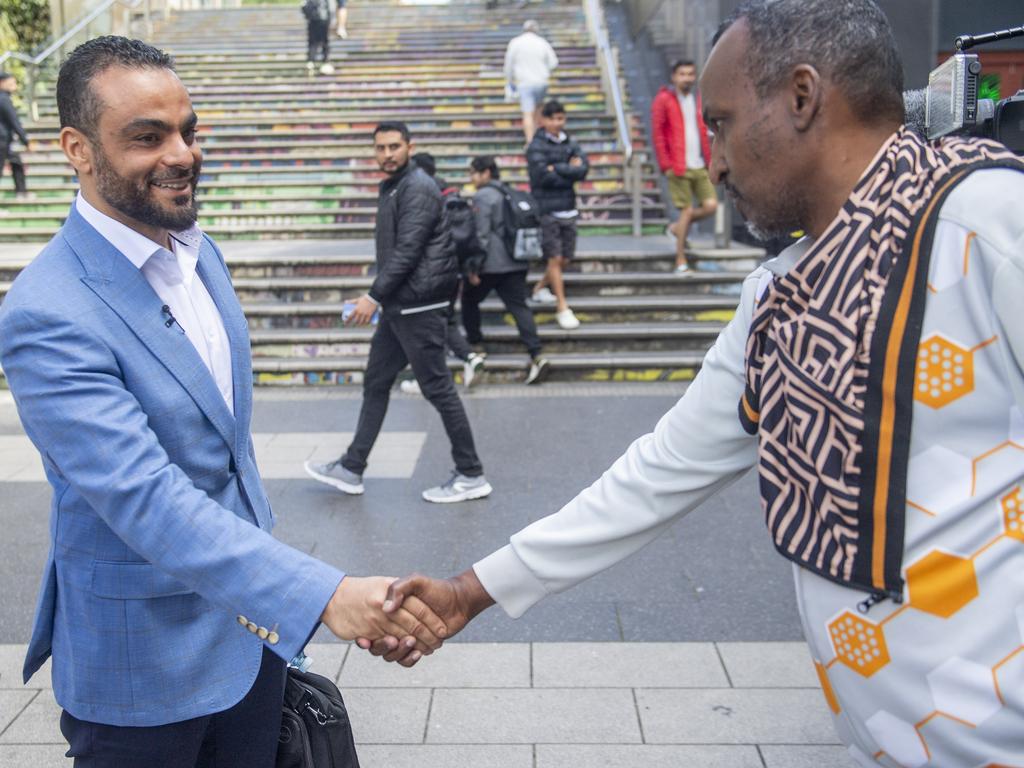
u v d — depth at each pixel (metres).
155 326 1.98
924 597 1.40
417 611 1.91
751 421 1.66
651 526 1.89
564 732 3.31
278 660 2.26
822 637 1.52
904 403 1.39
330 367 8.75
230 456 2.11
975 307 1.36
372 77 15.91
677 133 9.66
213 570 1.85
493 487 5.97
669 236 11.98
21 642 4.04
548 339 9.02
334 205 12.84
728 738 3.25
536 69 12.87
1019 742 1.39
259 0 28.62
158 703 2.01
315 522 5.42
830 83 1.45
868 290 1.41
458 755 3.18
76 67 1.92
